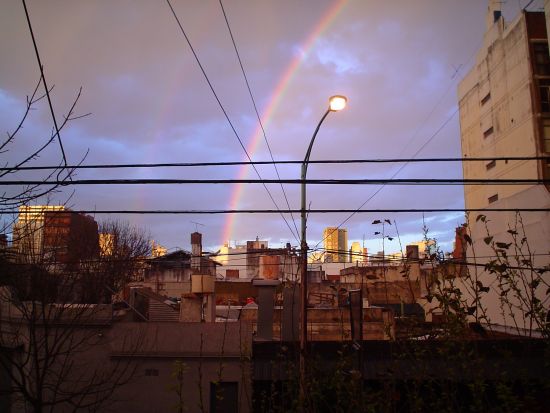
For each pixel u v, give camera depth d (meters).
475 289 5.71
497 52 39.78
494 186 39.88
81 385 17.05
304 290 14.37
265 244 62.97
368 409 5.04
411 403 5.16
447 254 10.69
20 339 14.28
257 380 16.81
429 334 5.57
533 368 5.32
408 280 7.21
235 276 63.41
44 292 9.82
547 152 34.56
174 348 18.23
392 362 5.73
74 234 20.48
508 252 24.14
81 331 17.23
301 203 15.39
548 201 21.98
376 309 25.30
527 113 35.69
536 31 35.94
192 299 23.28
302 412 5.34
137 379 18.00
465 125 45.44
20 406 15.22
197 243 50.25
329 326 25.86
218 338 18.22
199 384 6.18
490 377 5.36
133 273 45.09
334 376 5.36
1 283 9.67
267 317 20.95
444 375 5.20
